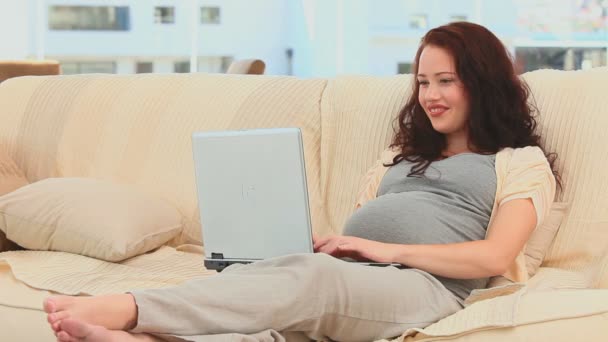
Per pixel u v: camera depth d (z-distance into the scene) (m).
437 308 2.21
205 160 2.37
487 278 2.41
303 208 2.25
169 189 3.03
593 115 2.58
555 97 2.65
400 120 2.69
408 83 2.89
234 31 7.35
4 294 2.40
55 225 2.77
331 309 2.08
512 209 2.36
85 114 3.26
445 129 2.56
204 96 3.13
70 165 3.21
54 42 7.14
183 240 2.99
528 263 2.51
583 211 2.52
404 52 7.25
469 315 2.04
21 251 2.84
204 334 1.98
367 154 2.86
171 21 7.26
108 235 2.70
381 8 7.20
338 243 2.34
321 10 7.32
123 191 2.91
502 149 2.54
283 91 3.04
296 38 7.40
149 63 7.28
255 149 2.29
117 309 1.95
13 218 2.83
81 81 3.37
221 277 2.05
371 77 3.01
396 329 2.14
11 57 7.09
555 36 6.96
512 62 2.59
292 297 2.03
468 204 2.45
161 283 2.48
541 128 2.63
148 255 2.80
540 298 2.05
